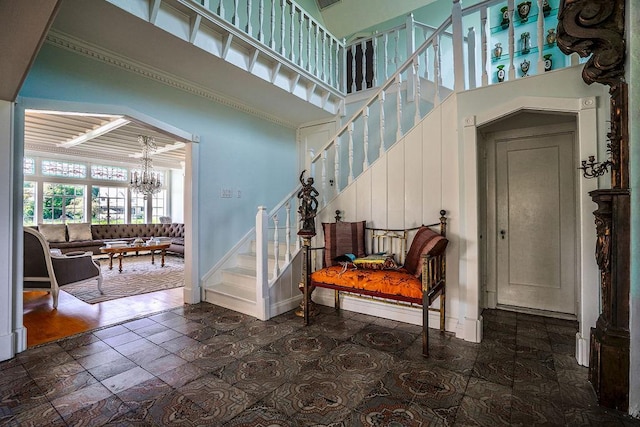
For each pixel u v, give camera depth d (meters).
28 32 1.50
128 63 3.07
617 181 1.73
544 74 2.31
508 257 3.48
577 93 2.20
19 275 2.37
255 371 2.06
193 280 3.68
